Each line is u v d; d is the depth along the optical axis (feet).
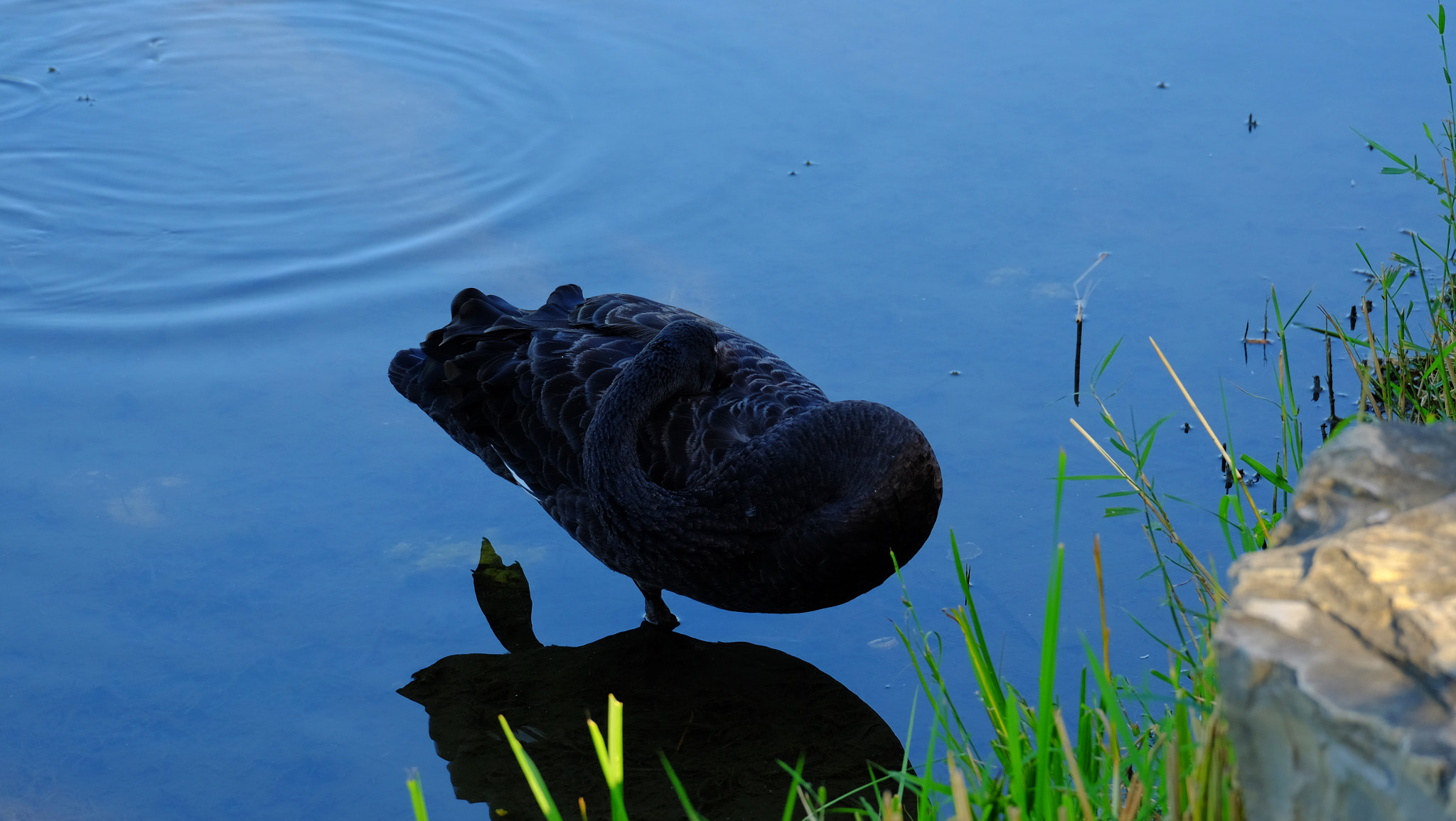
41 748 13.46
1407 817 5.03
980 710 13.55
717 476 14.62
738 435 15.55
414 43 31.17
